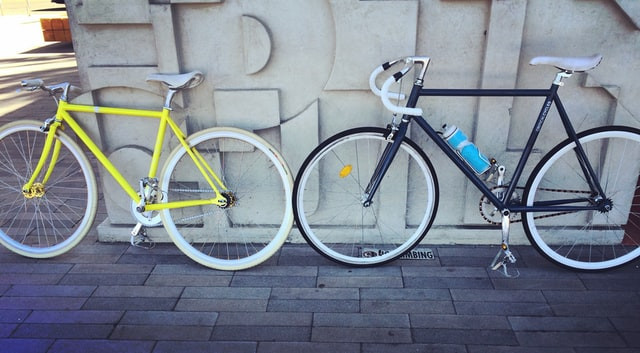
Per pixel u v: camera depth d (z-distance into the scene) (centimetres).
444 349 226
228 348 229
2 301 261
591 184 271
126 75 276
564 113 259
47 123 281
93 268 289
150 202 280
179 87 263
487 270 281
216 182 296
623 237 302
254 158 293
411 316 247
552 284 269
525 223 275
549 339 231
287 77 276
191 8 265
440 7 259
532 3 256
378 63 267
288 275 281
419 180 295
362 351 226
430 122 282
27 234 326
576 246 302
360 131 266
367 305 255
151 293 267
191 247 289
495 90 254
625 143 279
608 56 265
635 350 223
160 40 266
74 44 274
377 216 301
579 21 259
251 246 310
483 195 274
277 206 306
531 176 269
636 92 270
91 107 278
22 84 264
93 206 292
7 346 230
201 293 267
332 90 275
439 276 277
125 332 239
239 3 263
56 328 242
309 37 268
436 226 306
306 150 287
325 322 244
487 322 242
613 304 253
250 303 258
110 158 298
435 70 271
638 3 249
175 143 289
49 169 296
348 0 256
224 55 273
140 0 260
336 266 288
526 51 267
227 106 279
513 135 285
